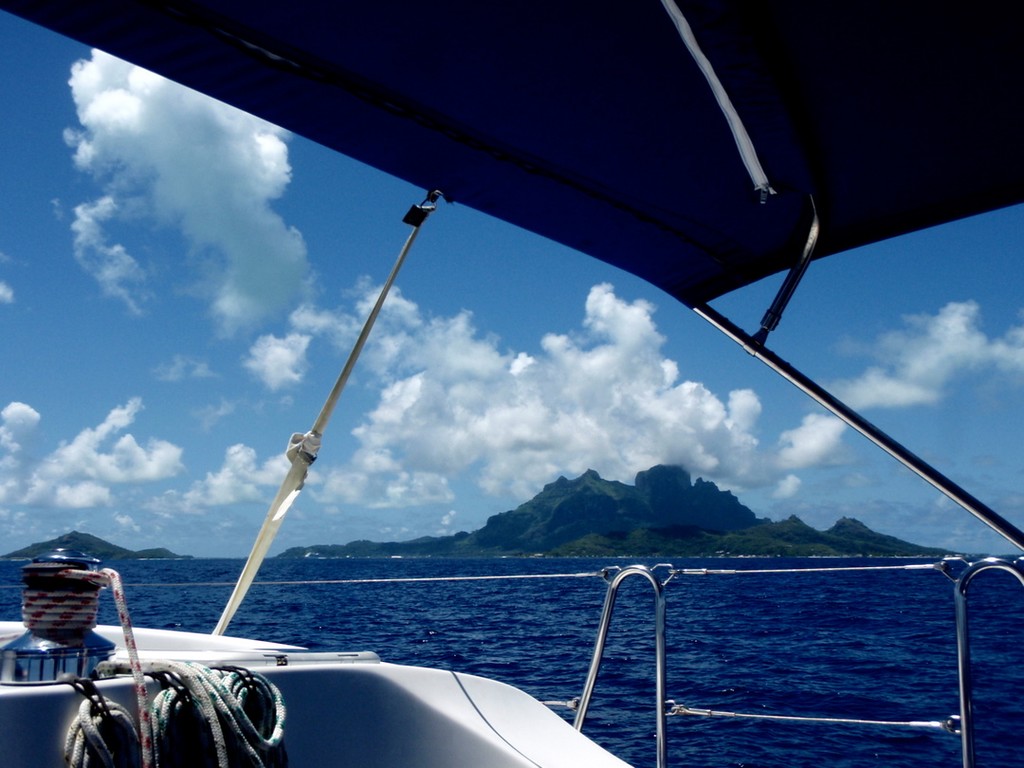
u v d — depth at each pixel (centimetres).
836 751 680
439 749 180
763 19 163
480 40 171
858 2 160
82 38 165
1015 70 179
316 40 169
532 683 1000
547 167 215
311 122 196
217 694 140
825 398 234
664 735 210
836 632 1603
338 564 14750
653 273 270
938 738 707
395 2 159
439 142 205
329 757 171
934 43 172
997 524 200
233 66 175
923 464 212
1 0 153
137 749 131
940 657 1225
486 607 2406
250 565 235
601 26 167
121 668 146
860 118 196
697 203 230
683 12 154
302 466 232
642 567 223
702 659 1220
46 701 132
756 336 252
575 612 2170
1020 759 627
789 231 246
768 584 4044
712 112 193
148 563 15075
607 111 194
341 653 193
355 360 232
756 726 767
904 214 238
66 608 144
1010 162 213
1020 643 1376
